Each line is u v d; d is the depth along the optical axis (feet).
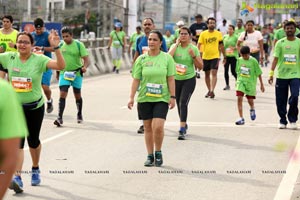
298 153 39.22
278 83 48.06
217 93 73.10
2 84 14.14
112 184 31.65
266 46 126.62
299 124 50.83
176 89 44.57
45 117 53.93
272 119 53.52
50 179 32.55
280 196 29.50
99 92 73.51
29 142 31.12
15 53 30.63
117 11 155.74
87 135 45.29
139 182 32.07
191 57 44.04
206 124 50.47
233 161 37.04
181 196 29.50
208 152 39.52
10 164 14.01
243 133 46.47
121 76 97.40
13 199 28.78
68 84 49.08
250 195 29.68
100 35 155.53
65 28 48.60
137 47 46.73
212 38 67.36
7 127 13.99
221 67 121.19
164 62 35.01
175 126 49.57
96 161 36.81
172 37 94.99
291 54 47.09
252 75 50.06
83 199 28.91
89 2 157.69
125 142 42.80
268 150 40.22
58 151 39.55
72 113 56.54
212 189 30.81
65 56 48.80
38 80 30.55
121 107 60.70
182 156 38.24
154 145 38.52
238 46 71.92
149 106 35.37
